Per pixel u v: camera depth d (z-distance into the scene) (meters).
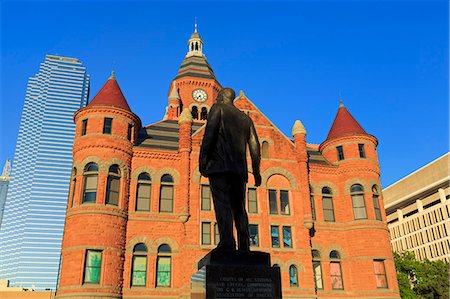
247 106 37.06
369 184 36.97
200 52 58.28
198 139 34.25
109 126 32.56
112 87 34.94
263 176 34.69
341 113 41.25
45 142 184.62
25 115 189.38
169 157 33.72
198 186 32.56
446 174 102.38
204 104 52.59
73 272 27.72
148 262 30.17
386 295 33.00
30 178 176.12
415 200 111.56
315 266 34.38
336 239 35.62
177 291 29.75
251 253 8.05
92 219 29.20
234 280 7.64
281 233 33.28
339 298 33.47
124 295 28.80
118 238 29.72
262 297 7.68
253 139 9.51
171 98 50.72
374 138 38.97
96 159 31.08
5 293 67.94
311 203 36.31
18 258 161.88
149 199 32.28
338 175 38.06
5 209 171.50
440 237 99.62
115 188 31.22
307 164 36.78
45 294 69.19
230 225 8.59
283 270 31.89
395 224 118.50
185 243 30.47
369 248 34.53
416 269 50.72
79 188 30.31
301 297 31.33
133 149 33.06
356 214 36.22
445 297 46.12
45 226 169.00
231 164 8.81
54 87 199.12
